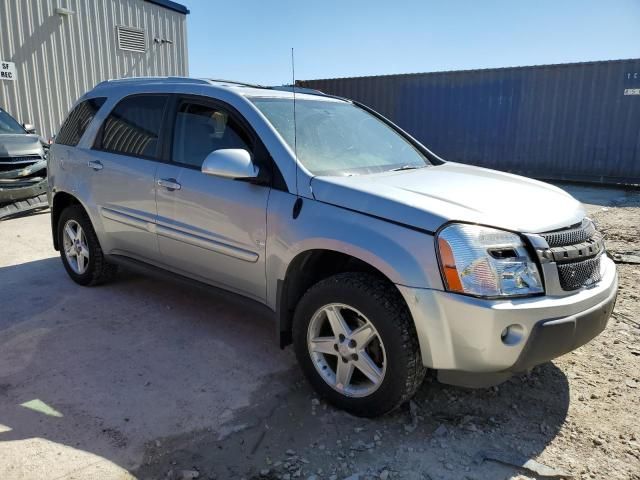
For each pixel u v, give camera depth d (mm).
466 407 2895
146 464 2408
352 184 2846
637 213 8617
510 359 2395
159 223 3754
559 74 11859
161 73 15109
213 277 3543
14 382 3088
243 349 3584
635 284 4898
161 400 2934
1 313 4113
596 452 2523
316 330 2918
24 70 11641
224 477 2338
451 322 2408
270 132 3174
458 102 13320
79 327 3879
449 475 2365
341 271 3053
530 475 2365
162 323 3977
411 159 3859
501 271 2391
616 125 11414
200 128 3600
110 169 4129
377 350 2707
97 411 2807
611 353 3510
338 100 4195
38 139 8320
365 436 2641
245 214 3176
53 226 4984
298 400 2969
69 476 2309
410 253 2490
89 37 12945
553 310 2408
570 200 3094
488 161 13133
